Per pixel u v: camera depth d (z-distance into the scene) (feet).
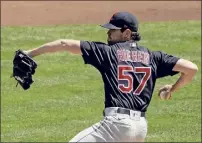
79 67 154.81
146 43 177.58
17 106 127.75
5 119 119.75
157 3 233.55
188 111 124.77
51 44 54.39
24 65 53.72
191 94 135.44
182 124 117.29
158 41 179.73
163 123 117.70
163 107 126.82
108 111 54.49
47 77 146.82
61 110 125.49
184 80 57.41
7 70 151.94
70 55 163.73
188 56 166.09
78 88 139.23
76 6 230.07
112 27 56.03
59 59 160.15
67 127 115.03
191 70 56.18
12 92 136.77
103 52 55.01
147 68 55.42
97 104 129.18
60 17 214.28
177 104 128.67
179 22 203.72
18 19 209.56
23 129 114.11
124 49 55.47
